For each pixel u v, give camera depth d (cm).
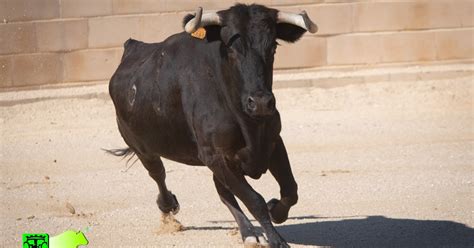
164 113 2025
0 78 4472
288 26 1886
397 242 2052
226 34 1808
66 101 4316
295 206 2489
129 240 2158
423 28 4794
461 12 4825
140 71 2161
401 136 3566
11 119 4109
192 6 4612
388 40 4766
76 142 3650
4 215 2508
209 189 2781
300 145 3447
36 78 4506
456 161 3072
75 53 4534
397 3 4753
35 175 3078
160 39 4600
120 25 4556
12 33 4472
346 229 2194
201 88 1909
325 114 4097
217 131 1875
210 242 2109
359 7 4722
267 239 1878
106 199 2692
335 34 4712
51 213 2523
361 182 2777
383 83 4544
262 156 1900
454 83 4547
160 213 2472
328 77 4541
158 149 2130
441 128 3716
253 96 1728
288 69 4688
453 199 2500
